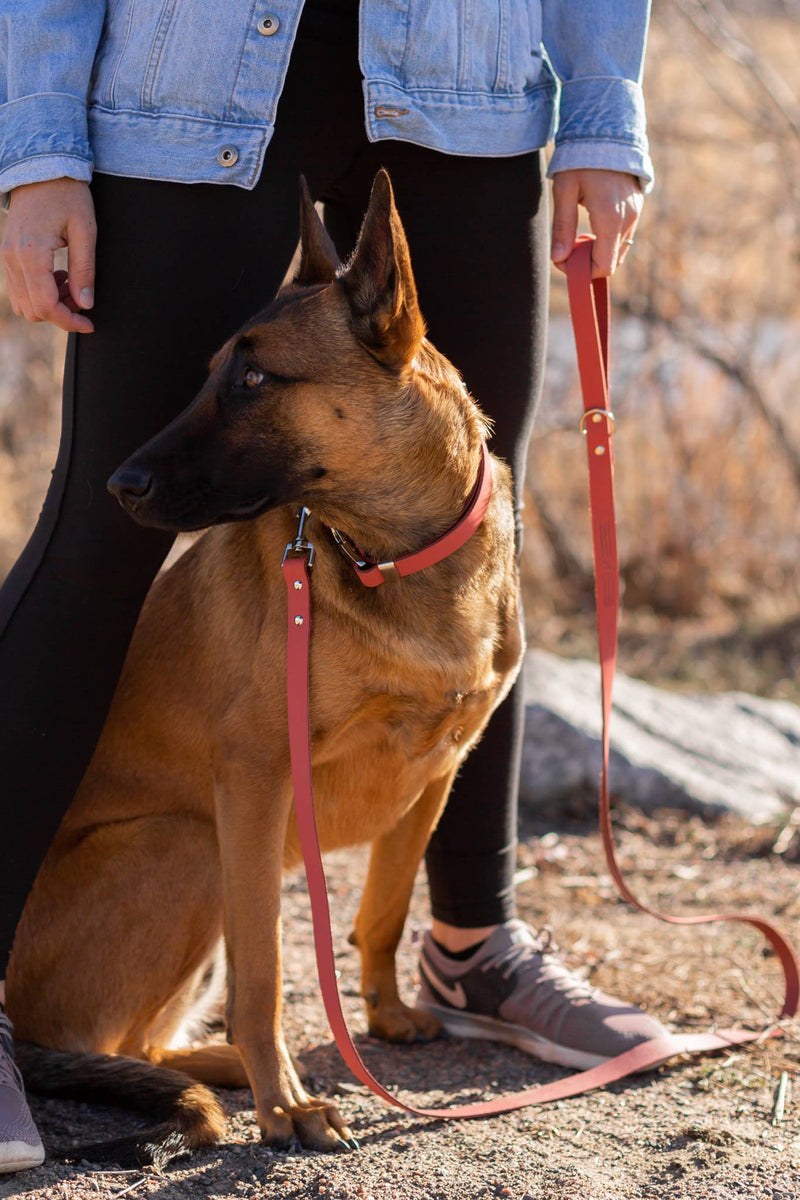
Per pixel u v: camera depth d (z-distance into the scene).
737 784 5.20
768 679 6.77
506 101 2.66
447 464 2.52
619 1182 2.25
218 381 2.41
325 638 2.50
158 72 2.41
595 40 2.78
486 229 2.73
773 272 7.86
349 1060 2.29
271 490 2.45
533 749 5.11
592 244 2.82
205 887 2.75
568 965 3.46
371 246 2.40
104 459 2.50
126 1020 2.76
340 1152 2.37
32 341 8.30
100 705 2.56
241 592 2.65
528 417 2.92
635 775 5.03
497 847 3.02
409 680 2.53
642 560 7.95
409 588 2.52
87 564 2.49
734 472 7.84
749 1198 2.20
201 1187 2.22
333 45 2.51
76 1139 2.42
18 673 2.48
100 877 2.73
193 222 2.43
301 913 3.97
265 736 2.53
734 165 8.23
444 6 2.54
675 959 3.51
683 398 7.81
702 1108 2.60
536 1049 2.92
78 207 2.41
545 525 7.85
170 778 2.78
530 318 2.84
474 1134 2.46
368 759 2.67
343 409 2.44
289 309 2.46
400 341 2.42
